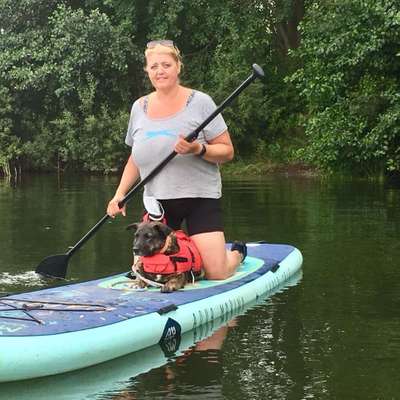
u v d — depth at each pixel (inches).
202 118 175.5
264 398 105.4
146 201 164.7
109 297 150.0
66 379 116.6
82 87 643.5
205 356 125.8
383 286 177.3
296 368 118.1
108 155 641.0
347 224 284.8
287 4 643.5
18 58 643.5
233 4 653.9
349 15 453.1
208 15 644.7
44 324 127.0
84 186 506.0
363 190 439.8
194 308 146.0
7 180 590.6
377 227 275.3
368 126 477.1
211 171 175.0
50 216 321.1
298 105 659.4
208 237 171.9
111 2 650.8
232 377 114.4
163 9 643.5
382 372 116.0
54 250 230.1
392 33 441.7
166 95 176.4
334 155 474.3
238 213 325.1
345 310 155.5
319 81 472.4
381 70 470.9
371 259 211.2
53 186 510.6
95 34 623.8
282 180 532.7
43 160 670.5
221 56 641.6
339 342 132.2
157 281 160.9
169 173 173.0
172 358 125.4
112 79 658.8
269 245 219.6
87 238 184.1
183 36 674.2
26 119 681.6
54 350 118.4
